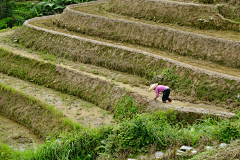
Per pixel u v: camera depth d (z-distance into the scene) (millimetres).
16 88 16438
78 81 15938
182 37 17969
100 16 21703
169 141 8961
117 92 14203
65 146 9383
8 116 14422
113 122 12789
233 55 15914
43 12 32969
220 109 12656
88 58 18531
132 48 18047
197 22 19578
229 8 19641
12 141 12102
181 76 15000
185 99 13594
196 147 8477
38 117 13281
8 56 19422
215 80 13969
